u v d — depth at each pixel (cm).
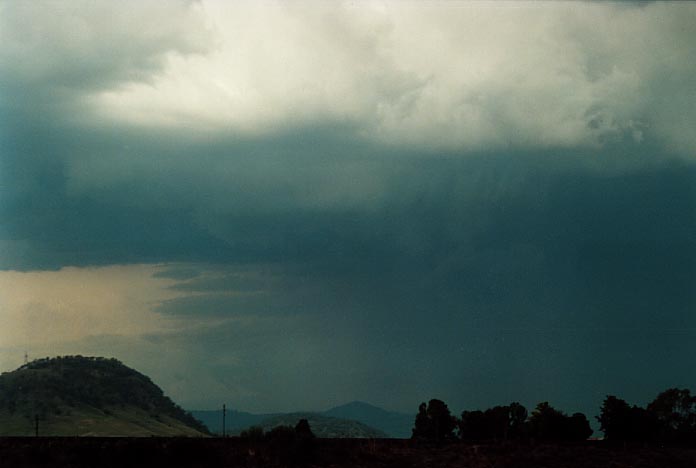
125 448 6084
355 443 6950
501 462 6531
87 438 6575
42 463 5919
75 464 5938
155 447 6191
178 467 6072
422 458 6594
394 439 7319
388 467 6303
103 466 5988
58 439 6531
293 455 6331
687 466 6838
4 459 5894
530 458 6681
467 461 6538
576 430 8219
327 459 6412
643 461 6819
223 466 6112
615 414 8100
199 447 6272
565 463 6619
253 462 6200
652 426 8094
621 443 7738
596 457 6844
